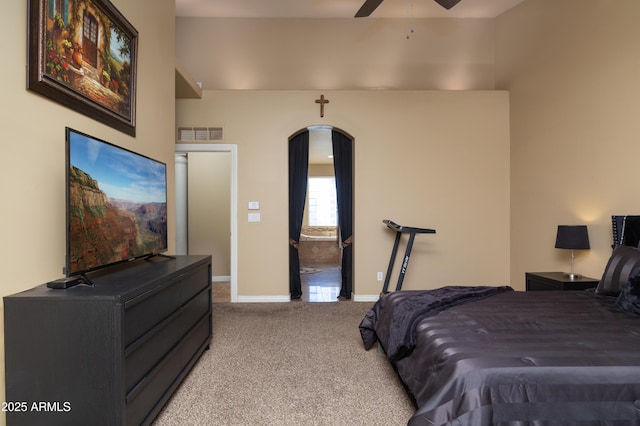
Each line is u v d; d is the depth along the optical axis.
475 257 4.79
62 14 1.83
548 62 4.08
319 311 4.19
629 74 3.04
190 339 2.46
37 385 1.50
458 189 4.79
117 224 2.08
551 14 4.03
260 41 5.26
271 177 4.71
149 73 2.91
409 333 2.08
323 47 5.30
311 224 10.42
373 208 4.75
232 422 1.93
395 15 5.22
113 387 1.50
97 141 1.89
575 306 2.35
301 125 4.73
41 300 1.50
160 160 3.11
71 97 1.91
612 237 3.21
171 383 2.10
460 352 1.56
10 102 1.55
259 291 4.69
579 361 1.45
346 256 5.03
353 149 4.85
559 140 3.90
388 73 5.32
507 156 4.82
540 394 1.35
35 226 1.70
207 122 4.67
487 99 4.81
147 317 1.79
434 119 4.79
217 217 6.15
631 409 1.34
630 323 1.97
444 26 5.32
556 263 3.96
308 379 2.45
